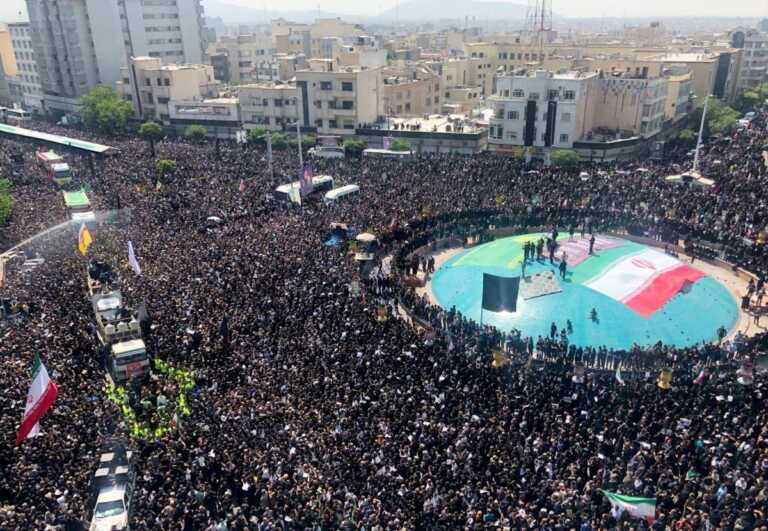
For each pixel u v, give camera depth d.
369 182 82.31
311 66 121.19
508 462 31.27
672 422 34.84
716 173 82.06
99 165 94.06
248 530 27.34
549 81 98.81
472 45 163.38
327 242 62.78
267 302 48.03
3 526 26.69
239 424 33.88
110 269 55.00
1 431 32.69
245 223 67.44
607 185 76.81
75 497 28.95
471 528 26.88
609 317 54.59
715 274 62.12
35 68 165.75
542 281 60.81
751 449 31.66
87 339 44.44
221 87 149.12
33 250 62.53
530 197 74.50
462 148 106.38
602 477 30.48
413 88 131.88
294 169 89.62
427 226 70.12
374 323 45.91
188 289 50.38
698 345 48.00
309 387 37.66
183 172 87.94
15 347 41.16
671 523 27.16
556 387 39.06
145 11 161.25
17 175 92.25
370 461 30.91
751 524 26.86
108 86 145.62
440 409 36.22
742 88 169.88
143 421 35.44
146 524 27.44
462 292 59.88
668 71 120.94
